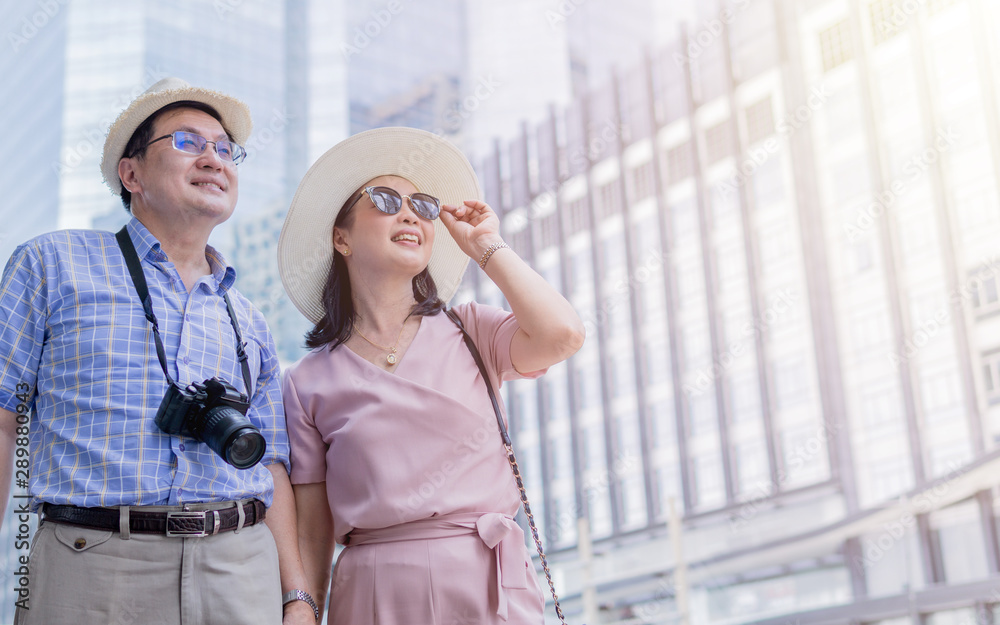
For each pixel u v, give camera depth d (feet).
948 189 35.22
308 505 5.41
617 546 49.75
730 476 46.42
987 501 28.66
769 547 36.96
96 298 4.58
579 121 60.39
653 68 56.54
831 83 42.57
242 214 45.19
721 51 51.06
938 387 35.19
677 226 53.36
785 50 45.80
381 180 5.80
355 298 5.68
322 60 53.67
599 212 58.85
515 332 5.35
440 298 6.26
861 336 39.58
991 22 33.91
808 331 43.01
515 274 5.10
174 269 4.93
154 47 49.24
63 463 4.23
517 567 4.84
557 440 57.52
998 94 33.17
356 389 5.18
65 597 4.05
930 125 36.04
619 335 55.72
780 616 31.83
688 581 36.63
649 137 56.24
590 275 58.44
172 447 4.36
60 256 4.67
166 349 4.65
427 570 4.69
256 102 50.44
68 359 4.42
